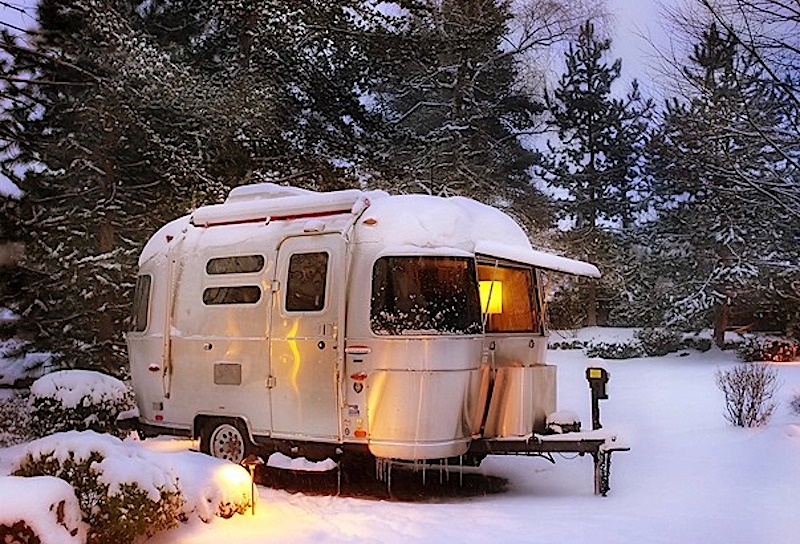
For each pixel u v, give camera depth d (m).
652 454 9.32
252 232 8.62
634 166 29.59
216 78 16.69
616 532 6.05
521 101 25.52
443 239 7.66
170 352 9.09
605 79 30.16
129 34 14.51
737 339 26.22
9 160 14.57
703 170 11.59
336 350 7.73
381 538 5.92
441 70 23.12
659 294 26.19
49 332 15.56
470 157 23.62
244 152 16.09
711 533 6.00
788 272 21.88
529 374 7.80
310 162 18.02
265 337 8.28
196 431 8.90
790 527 6.16
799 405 12.25
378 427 7.48
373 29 18.38
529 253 7.84
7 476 5.60
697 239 24.86
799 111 10.84
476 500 7.49
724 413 12.03
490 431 7.84
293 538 5.78
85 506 5.20
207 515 5.96
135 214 15.96
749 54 11.38
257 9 16.66
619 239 28.94
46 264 14.64
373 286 7.61
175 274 9.16
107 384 10.41
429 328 7.41
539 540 5.86
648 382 17.56
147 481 5.43
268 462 8.03
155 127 14.95
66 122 14.37
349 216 7.98
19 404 12.59
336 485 8.26
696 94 11.73
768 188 10.84
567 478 8.48
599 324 32.50
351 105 18.92
